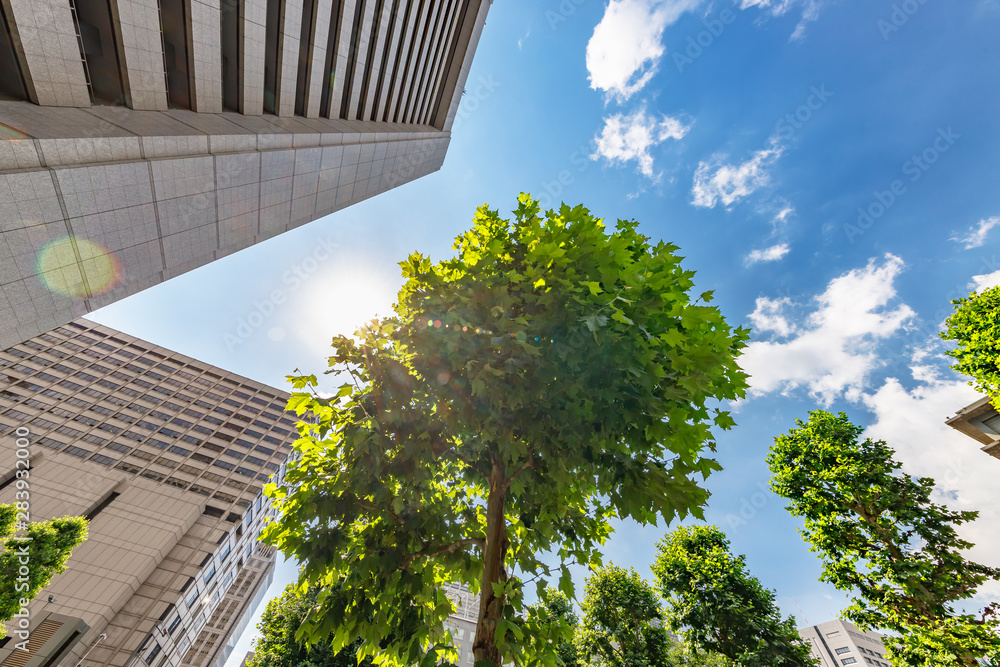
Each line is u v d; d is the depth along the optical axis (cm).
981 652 1007
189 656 4912
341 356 467
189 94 1077
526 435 463
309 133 1375
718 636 1571
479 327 441
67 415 3731
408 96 2295
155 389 4550
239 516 3644
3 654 2152
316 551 448
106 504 3219
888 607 1238
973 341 1345
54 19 772
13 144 657
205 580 3325
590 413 421
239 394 5038
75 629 2383
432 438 484
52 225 731
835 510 1395
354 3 1538
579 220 510
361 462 442
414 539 489
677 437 391
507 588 426
